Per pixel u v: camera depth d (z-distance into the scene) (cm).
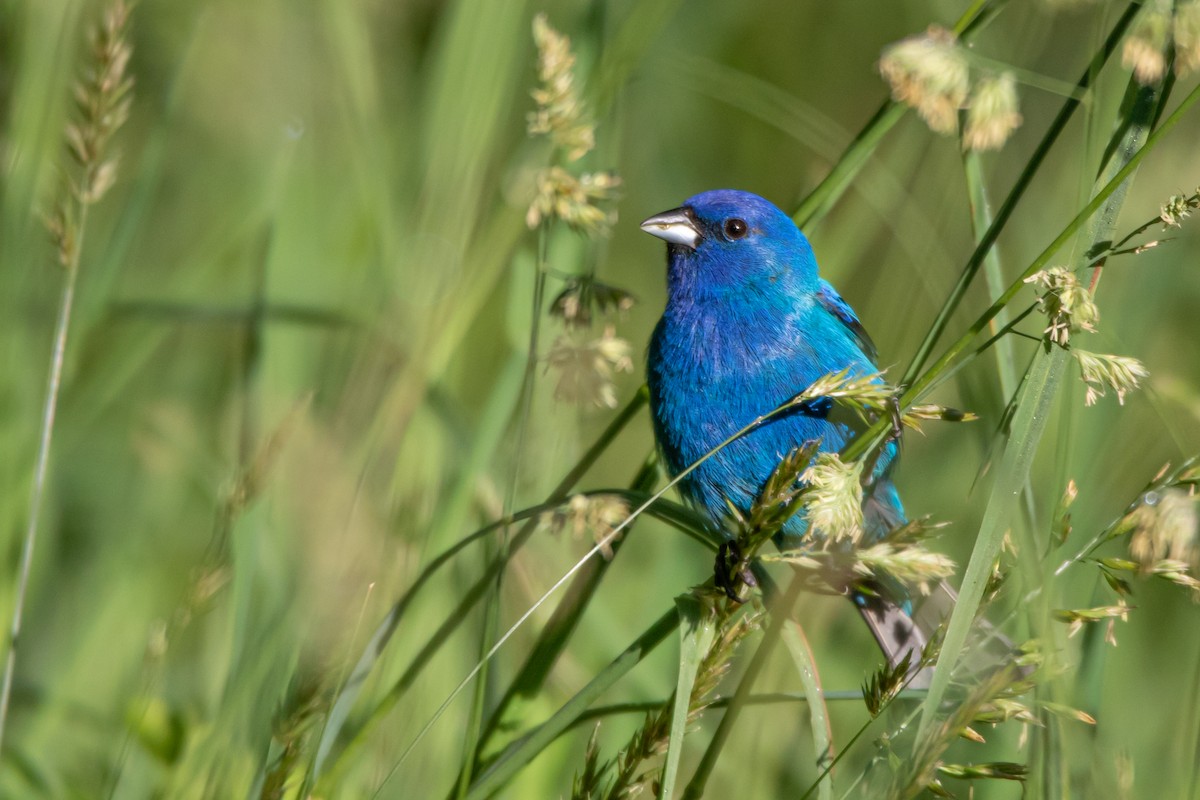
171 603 1008
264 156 1353
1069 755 601
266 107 1395
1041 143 675
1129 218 1067
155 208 1381
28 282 928
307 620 684
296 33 1400
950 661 575
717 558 717
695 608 611
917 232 952
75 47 1005
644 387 774
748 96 957
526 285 889
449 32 1020
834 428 869
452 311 902
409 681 710
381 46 1281
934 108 607
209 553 668
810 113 956
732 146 1523
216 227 1326
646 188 1505
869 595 795
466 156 985
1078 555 603
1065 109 668
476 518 857
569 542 918
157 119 955
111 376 1000
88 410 989
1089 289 636
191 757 714
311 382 1130
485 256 909
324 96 1379
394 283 967
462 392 1149
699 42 1536
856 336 942
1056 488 668
